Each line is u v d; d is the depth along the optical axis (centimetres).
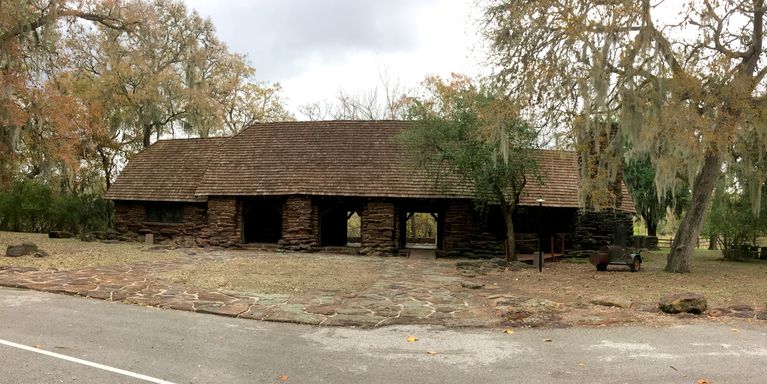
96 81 3231
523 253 2186
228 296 1071
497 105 1580
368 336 796
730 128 1321
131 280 1225
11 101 1842
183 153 2670
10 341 713
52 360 636
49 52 2172
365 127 2494
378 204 2186
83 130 2291
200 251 2080
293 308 967
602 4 1416
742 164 1648
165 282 1213
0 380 559
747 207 2181
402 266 1742
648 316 938
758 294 1174
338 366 642
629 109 1420
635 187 3262
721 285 1326
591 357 688
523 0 1546
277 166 2334
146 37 2603
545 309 966
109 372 599
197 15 3619
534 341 770
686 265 1664
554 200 2161
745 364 659
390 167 2267
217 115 3559
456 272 1596
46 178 2828
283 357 677
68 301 996
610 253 1686
